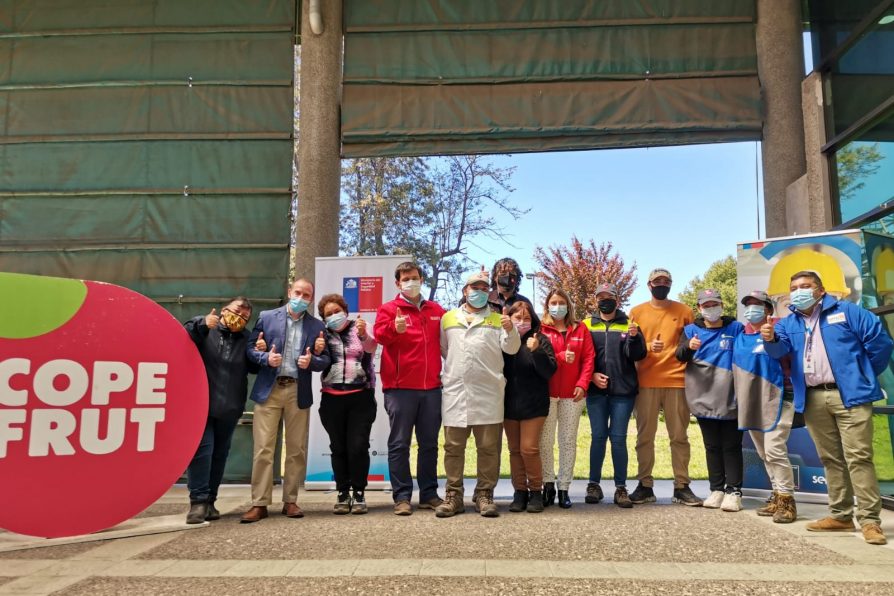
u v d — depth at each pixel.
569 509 5.46
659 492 6.58
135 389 4.75
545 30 7.77
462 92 7.72
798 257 6.03
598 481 5.87
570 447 5.61
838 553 3.95
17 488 4.21
